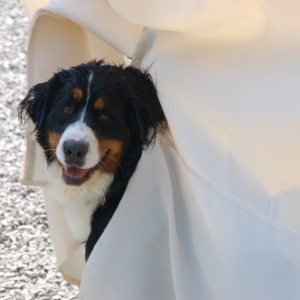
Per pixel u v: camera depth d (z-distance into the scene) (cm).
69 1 523
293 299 443
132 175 543
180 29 483
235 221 459
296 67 475
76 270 661
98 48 600
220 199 464
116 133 534
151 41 511
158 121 527
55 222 640
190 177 483
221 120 470
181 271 509
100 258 531
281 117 461
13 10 1230
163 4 470
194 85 479
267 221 448
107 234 529
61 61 586
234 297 471
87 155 512
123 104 534
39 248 750
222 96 473
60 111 536
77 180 546
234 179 460
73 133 510
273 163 452
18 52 1118
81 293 552
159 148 517
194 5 464
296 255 440
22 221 787
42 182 615
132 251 530
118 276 534
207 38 493
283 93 468
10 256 737
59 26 565
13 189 836
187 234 519
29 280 707
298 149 450
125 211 524
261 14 500
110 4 504
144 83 527
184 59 486
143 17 479
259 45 488
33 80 589
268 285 450
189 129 476
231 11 478
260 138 459
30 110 573
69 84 531
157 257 537
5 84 1039
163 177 514
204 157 472
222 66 481
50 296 688
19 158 891
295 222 441
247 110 467
